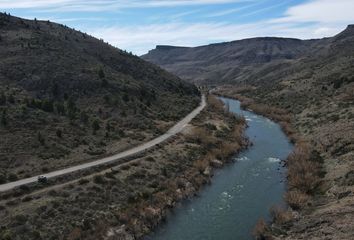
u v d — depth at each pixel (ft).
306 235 136.67
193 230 153.48
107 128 282.56
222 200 182.60
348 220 139.74
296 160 222.69
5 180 179.32
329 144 236.02
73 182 183.42
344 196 163.02
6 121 243.19
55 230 144.66
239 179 211.20
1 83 347.15
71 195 169.48
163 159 231.30
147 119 330.54
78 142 244.22
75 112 302.45
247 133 328.70
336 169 195.42
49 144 228.84
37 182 178.09
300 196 170.60
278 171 221.46
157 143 261.44
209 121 353.92
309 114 354.13
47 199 162.91
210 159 239.71
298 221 149.69
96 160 218.79
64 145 234.38
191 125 327.47
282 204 173.27
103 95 360.48
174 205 177.78
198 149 261.24
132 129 297.33
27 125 248.93
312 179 188.65
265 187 196.75
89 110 324.39
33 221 146.41
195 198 187.11
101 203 167.53
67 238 141.38
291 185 189.16
